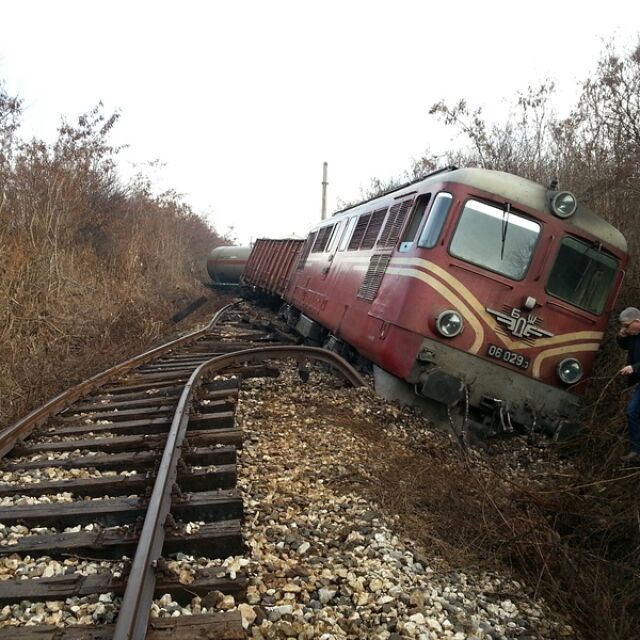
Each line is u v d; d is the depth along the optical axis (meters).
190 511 4.71
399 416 7.77
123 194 21.55
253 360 10.19
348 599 3.94
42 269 12.59
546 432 7.89
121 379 9.84
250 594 3.81
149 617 3.40
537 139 14.20
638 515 5.45
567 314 7.78
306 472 5.94
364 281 9.86
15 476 5.59
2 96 14.30
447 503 5.74
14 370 9.41
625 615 4.53
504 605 4.39
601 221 8.02
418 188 8.81
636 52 10.63
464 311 7.53
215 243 43.66
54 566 4.04
